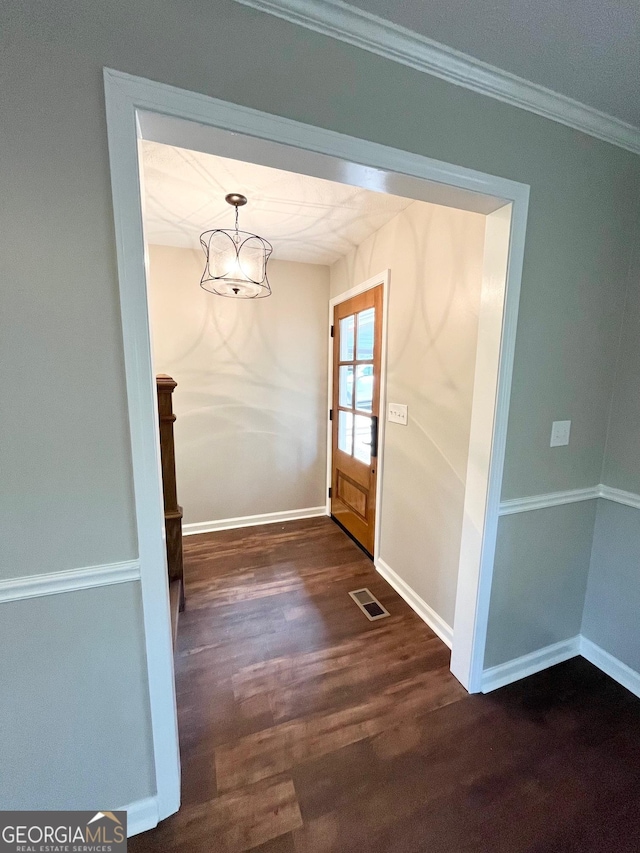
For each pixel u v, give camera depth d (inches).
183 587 82.2
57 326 31.9
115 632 38.3
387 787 46.4
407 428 82.4
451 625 70.7
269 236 96.0
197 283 110.8
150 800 42.4
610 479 63.8
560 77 43.8
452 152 43.0
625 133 53.1
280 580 93.4
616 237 56.8
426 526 77.0
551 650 67.0
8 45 27.7
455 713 56.9
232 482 123.3
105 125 30.4
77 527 35.2
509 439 54.7
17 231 29.8
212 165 62.9
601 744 52.4
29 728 36.9
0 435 31.8
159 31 30.6
